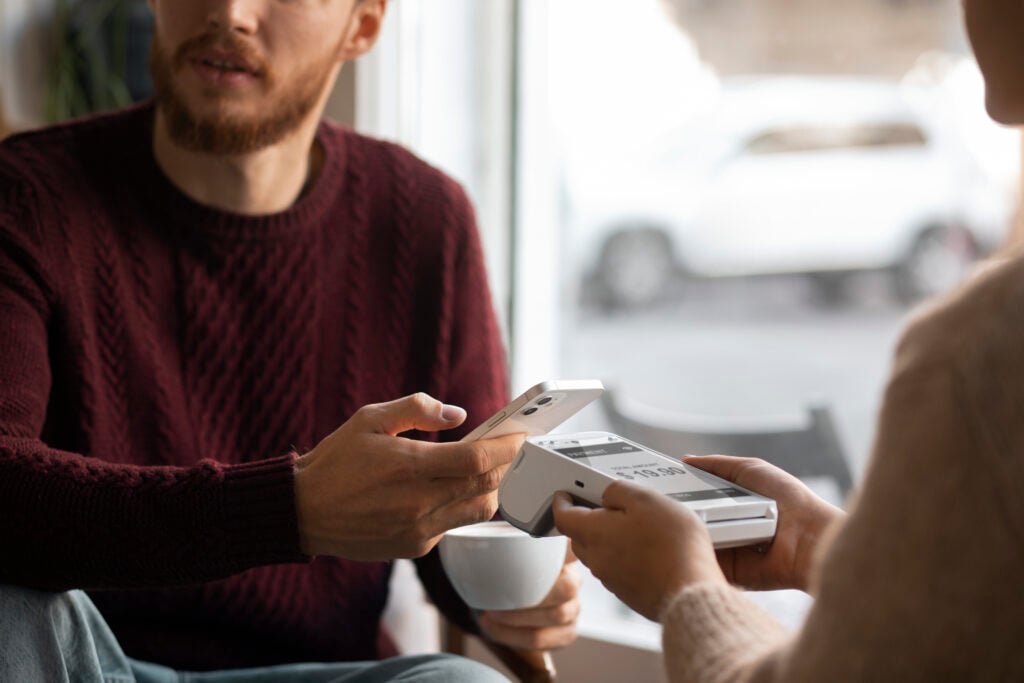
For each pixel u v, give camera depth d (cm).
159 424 116
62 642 94
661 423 236
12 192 112
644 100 438
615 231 463
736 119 456
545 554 99
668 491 78
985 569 52
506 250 175
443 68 169
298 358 124
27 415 102
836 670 55
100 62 178
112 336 115
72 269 112
